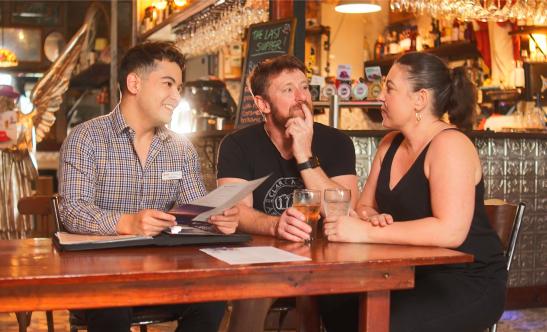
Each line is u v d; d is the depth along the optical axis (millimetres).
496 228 2688
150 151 2814
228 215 2441
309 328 2646
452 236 2314
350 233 2328
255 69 2959
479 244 2498
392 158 2682
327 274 1935
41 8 13539
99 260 1922
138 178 2791
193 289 1821
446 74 2592
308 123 2793
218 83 7047
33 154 6277
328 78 6066
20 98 6559
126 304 1772
